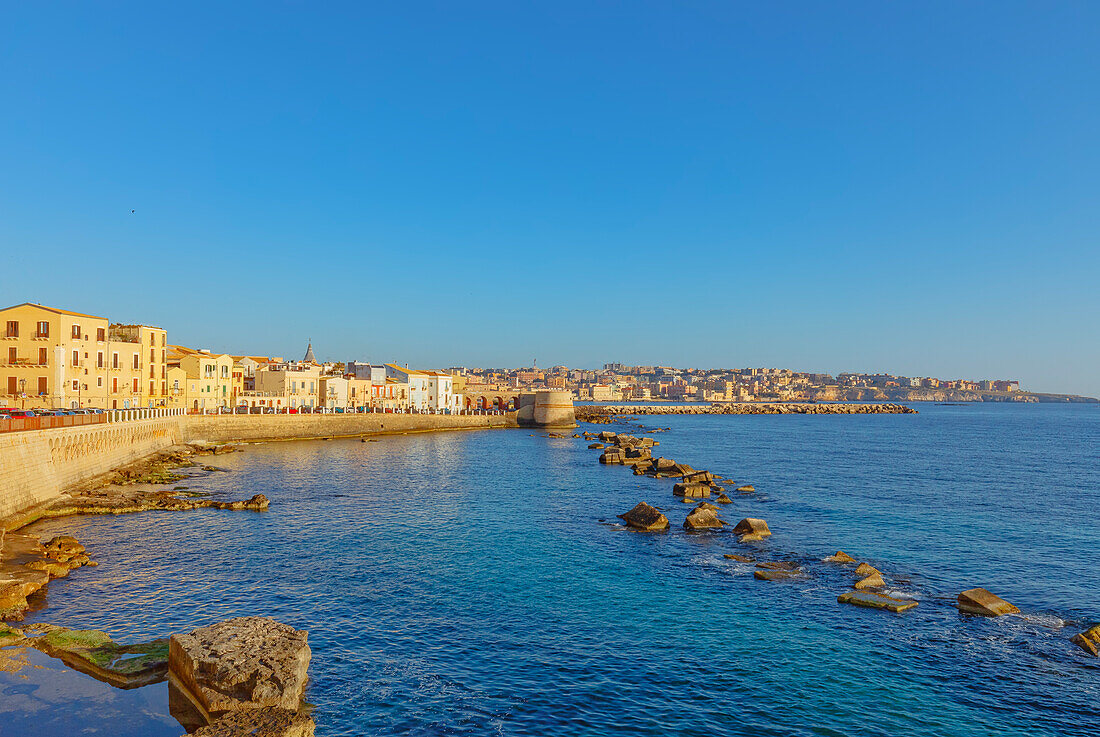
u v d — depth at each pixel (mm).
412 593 34219
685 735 21297
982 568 40906
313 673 24562
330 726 21000
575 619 31016
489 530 49250
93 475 62719
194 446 97688
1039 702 23766
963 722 22406
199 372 119375
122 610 30172
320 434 126938
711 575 38281
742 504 61688
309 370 149375
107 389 95000
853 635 29578
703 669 25984
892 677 25516
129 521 48562
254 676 20391
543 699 23344
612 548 44219
